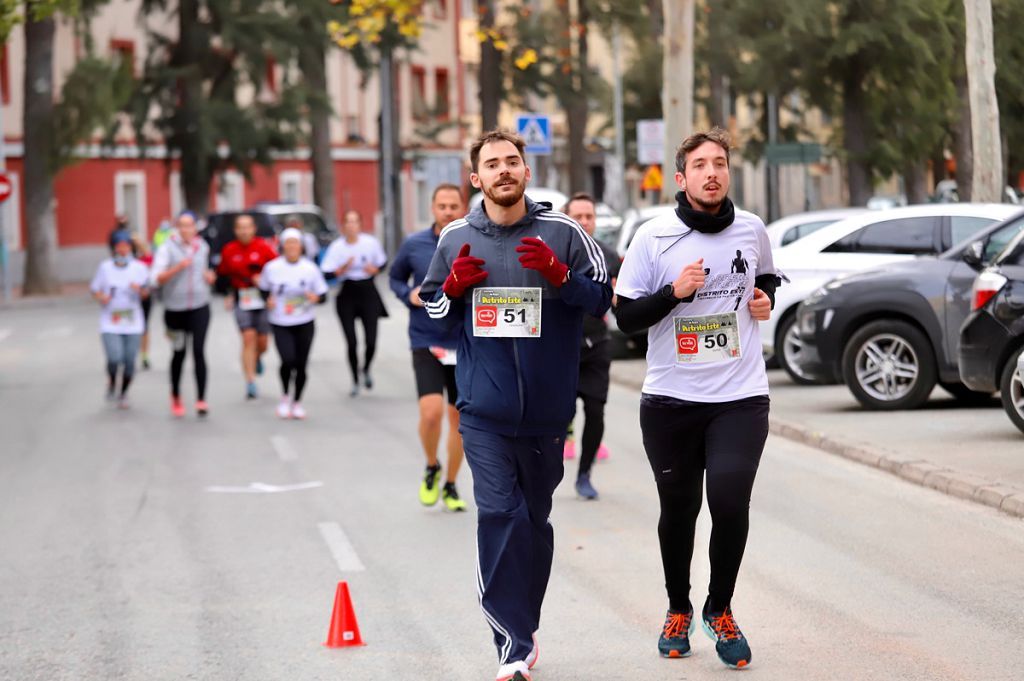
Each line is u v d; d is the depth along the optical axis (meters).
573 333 11.76
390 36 79.56
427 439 19.48
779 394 29.45
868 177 53.69
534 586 12.00
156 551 17.19
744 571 15.23
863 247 30.55
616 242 37.19
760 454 11.73
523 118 49.81
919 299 26.02
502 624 11.46
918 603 13.75
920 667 11.70
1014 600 13.77
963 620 13.10
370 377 34.97
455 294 11.59
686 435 11.90
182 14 79.25
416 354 19.53
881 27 49.75
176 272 29.84
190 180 80.56
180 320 30.11
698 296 11.73
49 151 74.69
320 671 12.12
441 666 12.18
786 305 31.05
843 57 50.62
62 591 15.27
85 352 45.94
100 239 92.44
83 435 27.81
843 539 16.66
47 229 75.50
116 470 23.52
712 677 11.60
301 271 29.44
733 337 11.73
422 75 120.12
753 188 121.88
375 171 115.19
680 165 11.82
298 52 80.69
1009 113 39.44
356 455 24.53
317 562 16.38
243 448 25.62
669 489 12.08
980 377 22.83
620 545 16.80
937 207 30.34
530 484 11.96
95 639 13.34
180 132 78.81
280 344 29.45
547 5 90.81
